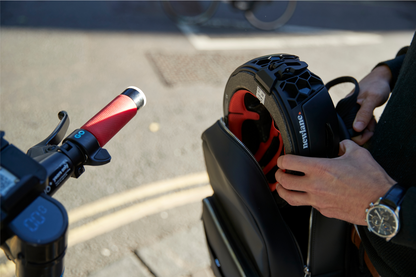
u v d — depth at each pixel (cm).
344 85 418
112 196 245
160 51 455
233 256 103
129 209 236
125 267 196
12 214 54
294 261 94
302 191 81
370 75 115
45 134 294
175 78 397
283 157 80
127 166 272
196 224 228
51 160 67
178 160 285
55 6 553
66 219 57
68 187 247
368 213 71
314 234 95
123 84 374
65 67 393
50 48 428
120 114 78
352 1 818
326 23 650
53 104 331
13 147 59
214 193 117
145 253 205
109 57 424
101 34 482
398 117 86
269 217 90
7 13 509
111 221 225
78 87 360
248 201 88
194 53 464
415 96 81
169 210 238
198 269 198
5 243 59
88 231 217
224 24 587
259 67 84
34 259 55
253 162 90
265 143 105
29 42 436
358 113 102
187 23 568
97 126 75
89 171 263
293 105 76
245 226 96
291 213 110
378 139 93
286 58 86
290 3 580
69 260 197
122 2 607
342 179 74
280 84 77
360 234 93
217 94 377
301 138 77
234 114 103
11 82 356
